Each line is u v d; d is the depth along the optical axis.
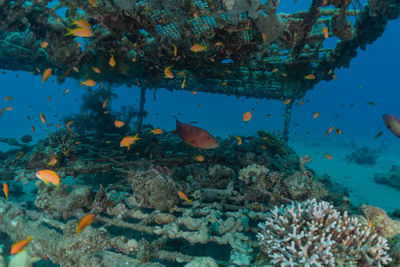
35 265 3.72
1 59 10.28
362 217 3.24
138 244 3.38
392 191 10.58
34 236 3.71
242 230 4.24
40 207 4.80
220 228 4.11
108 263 3.04
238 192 6.14
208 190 5.88
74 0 4.19
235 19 3.96
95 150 10.09
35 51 9.29
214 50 5.53
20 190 6.56
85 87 14.86
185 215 4.63
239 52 5.36
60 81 12.67
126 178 6.91
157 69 8.45
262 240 2.97
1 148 15.07
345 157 19.58
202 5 3.89
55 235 3.71
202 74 8.51
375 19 5.11
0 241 4.30
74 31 4.09
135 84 16.23
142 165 7.14
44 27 6.12
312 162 16.70
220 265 3.12
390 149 27.55
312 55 6.48
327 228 2.70
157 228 4.03
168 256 3.25
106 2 4.21
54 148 7.61
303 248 2.55
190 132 3.39
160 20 4.54
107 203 4.76
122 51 6.64
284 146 11.81
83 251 3.33
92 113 15.30
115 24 4.66
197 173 6.99
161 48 5.77
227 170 6.82
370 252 2.67
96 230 3.60
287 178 5.34
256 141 10.79
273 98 16.19
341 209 4.36
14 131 27.22
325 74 7.96
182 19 4.20
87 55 7.09
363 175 13.55
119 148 10.45
